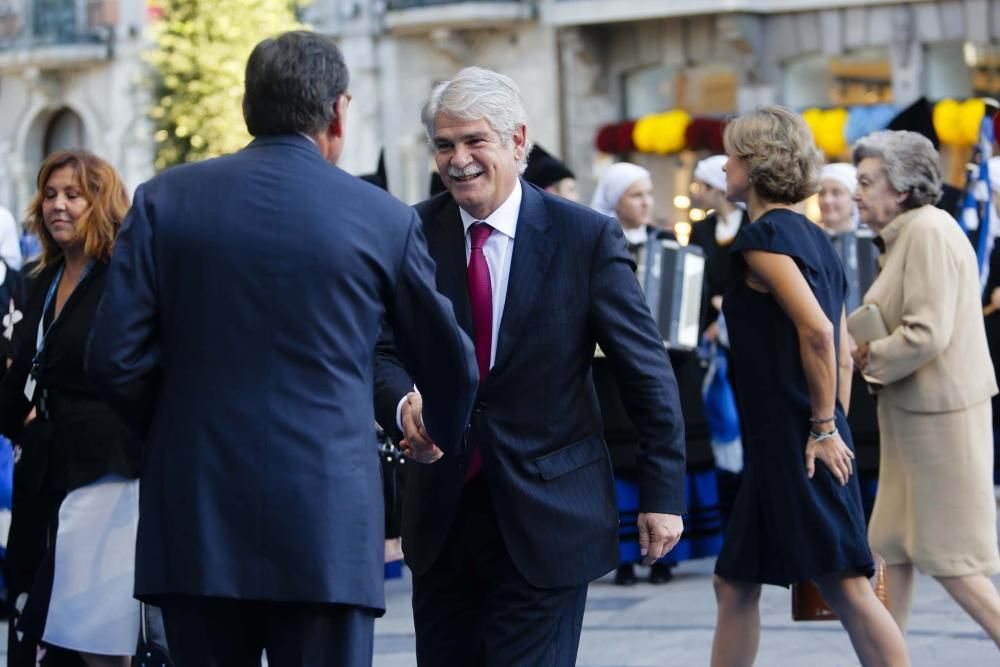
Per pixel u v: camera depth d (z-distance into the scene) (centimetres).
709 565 1391
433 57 3638
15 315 928
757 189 773
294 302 550
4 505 1202
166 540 548
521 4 3472
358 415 557
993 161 1363
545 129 3488
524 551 639
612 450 1270
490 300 651
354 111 3700
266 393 547
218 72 3584
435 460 639
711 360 1359
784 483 762
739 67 3228
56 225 807
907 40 3017
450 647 666
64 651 814
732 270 778
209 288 551
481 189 644
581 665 998
